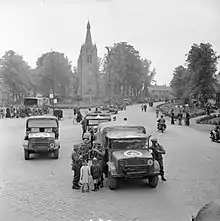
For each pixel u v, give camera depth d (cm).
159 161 1636
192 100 7844
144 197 1387
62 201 1343
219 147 2670
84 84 15425
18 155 2339
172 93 14250
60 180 1666
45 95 12838
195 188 1514
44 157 2252
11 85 11075
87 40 15725
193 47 7638
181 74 11138
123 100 12031
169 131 3791
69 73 13150
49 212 1224
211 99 8088
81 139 3122
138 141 1594
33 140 2144
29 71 12006
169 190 1484
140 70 13700
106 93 13738
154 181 1504
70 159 2186
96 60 15662
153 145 1647
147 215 1188
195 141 3006
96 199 1363
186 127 4238
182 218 1160
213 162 2083
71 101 11838
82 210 1239
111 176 1455
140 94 15425
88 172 1463
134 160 1457
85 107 9400
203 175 1755
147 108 8919
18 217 1180
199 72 7488
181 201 1337
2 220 1153
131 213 1206
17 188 1531
